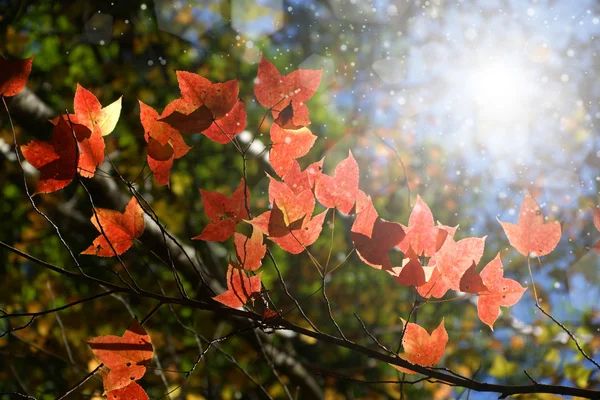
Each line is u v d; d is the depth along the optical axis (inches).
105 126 44.3
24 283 170.7
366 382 44.3
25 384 157.2
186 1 197.6
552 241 46.5
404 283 44.0
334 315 185.9
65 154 42.9
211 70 203.2
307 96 46.1
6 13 182.4
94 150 43.8
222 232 44.7
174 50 199.0
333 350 182.2
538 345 163.5
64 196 170.6
